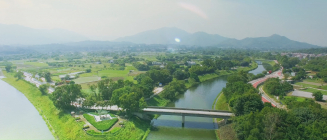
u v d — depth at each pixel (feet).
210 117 428.15
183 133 395.96
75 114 439.22
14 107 547.08
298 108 353.51
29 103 583.99
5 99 625.82
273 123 282.56
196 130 408.05
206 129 412.77
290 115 313.73
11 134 384.88
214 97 639.35
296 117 319.88
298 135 271.90
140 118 434.71
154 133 394.11
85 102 456.86
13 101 603.67
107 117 416.26
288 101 495.00
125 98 422.00
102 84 531.50
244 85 533.96
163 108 459.32
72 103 482.69
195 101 595.88
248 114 343.87
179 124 435.53
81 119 412.98
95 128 371.15
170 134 390.63
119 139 342.44
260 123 293.43
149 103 537.24
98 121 394.73
